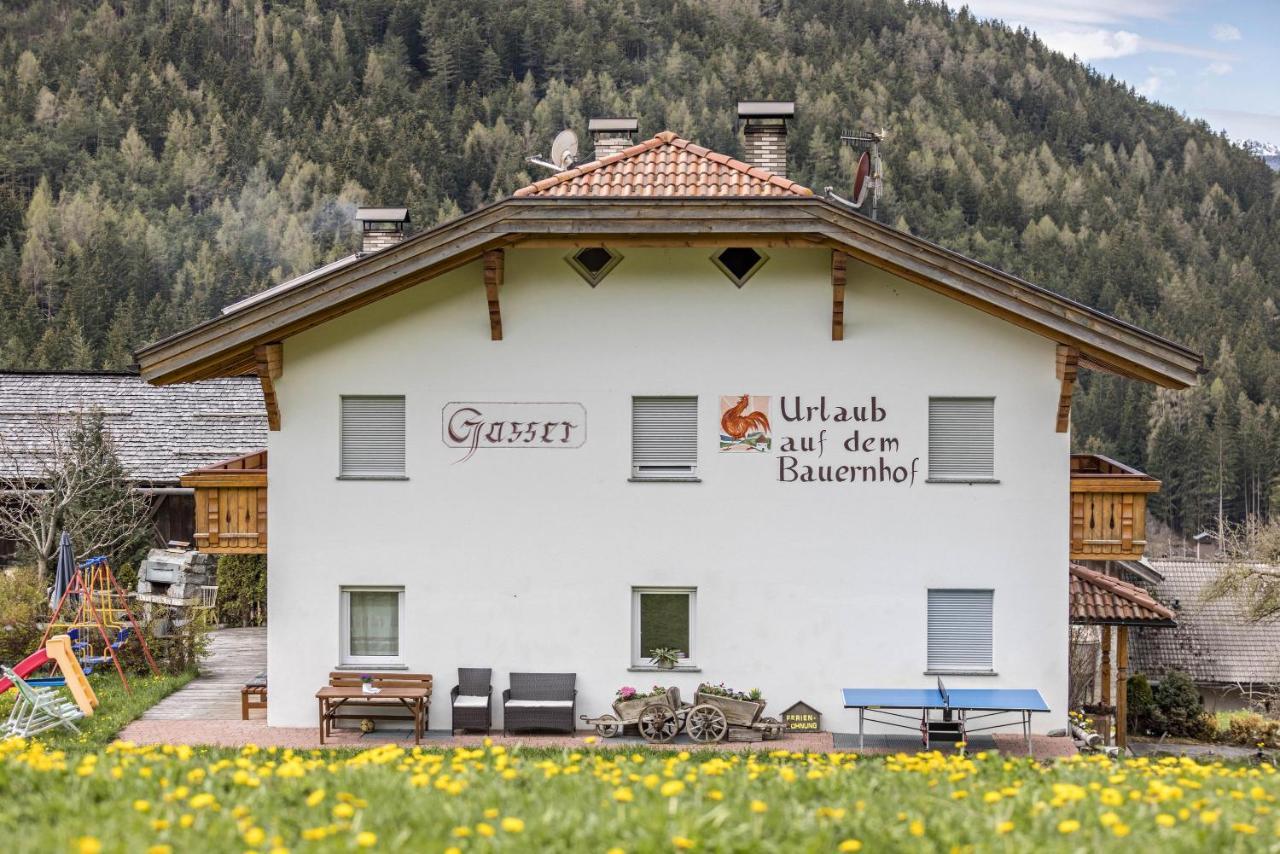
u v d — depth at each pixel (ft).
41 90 418.72
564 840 27.84
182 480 69.97
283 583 68.90
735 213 64.03
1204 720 113.09
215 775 33.40
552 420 68.69
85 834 27.17
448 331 68.69
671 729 66.69
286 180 399.85
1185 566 152.76
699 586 68.49
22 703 68.28
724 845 27.14
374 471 69.36
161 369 66.23
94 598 87.97
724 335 68.44
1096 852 27.37
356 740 66.33
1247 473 337.11
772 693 68.44
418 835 27.84
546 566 68.74
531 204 64.03
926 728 63.72
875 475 68.28
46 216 371.56
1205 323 404.36
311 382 68.69
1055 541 67.92
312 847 26.94
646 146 73.87
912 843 28.12
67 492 104.32
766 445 68.44
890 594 68.23
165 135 415.44
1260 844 28.12
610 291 68.49
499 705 68.69
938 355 68.03
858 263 67.82
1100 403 352.90
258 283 366.43
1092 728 75.56
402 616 69.31
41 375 133.69
